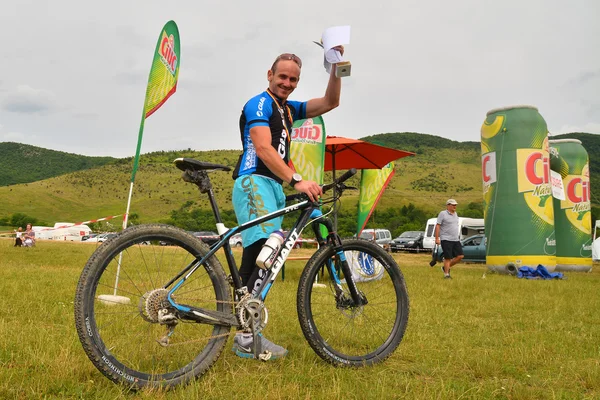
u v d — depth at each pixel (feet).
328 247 11.56
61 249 78.43
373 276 12.26
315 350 10.84
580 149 56.18
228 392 8.87
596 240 79.15
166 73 22.99
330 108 12.56
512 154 46.98
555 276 43.09
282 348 11.39
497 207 47.50
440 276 40.37
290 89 11.77
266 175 11.41
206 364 9.63
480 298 24.59
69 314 15.87
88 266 8.82
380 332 12.39
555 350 13.44
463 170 639.35
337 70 11.16
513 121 47.29
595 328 17.22
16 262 45.68
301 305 10.93
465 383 10.08
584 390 10.23
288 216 11.38
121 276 14.19
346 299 11.87
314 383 9.72
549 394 9.77
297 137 27.43
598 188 561.02
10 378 8.92
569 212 55.67
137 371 9.02
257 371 10.23
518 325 17.51
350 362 11.05
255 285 10.60
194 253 9.91
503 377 10.99
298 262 48.98
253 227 10.91
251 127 11.07
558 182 49.60
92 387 8.86
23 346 11.19
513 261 45.96
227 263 10.40
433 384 10.00
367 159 35.06
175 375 9.23
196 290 10.00
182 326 12.50
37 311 16.31
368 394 8.88
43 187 559.79
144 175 619.67
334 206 11.83
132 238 9.30
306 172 27.40
